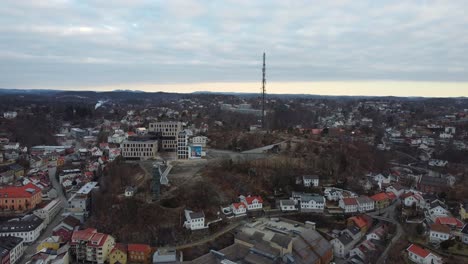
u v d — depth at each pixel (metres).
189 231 134.12
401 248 126.38
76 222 148.50
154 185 146.38
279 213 156.25
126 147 197.38
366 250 125.56
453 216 152.00
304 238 129.00
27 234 137.88
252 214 153.38
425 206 161.88
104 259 122.69
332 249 132.00
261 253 116.69
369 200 164.38
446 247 121.12
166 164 180.62
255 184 173.88
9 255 119.12
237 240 129.00
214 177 167.00
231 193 161.38
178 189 152.00
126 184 161.12
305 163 195.75
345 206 159.12
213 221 141.75
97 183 187.88
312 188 176.50
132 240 131.25
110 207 143.88
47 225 156.62
